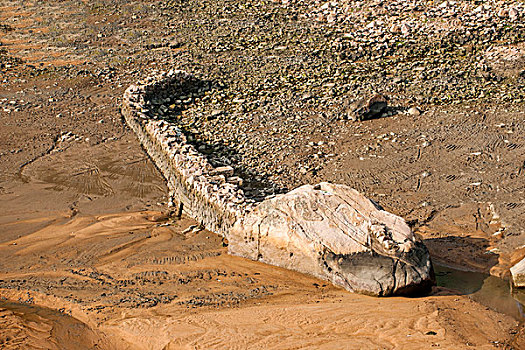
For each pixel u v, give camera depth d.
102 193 13.20
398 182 12.59
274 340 6.59
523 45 20.92
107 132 17.11
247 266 9.26
